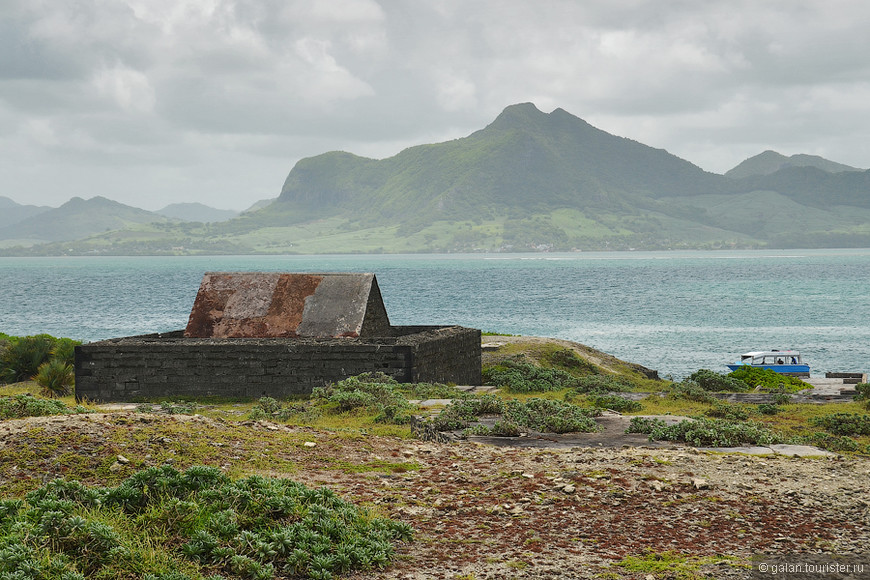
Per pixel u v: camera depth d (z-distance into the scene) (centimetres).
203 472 1148
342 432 1775
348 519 1104
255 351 3052
